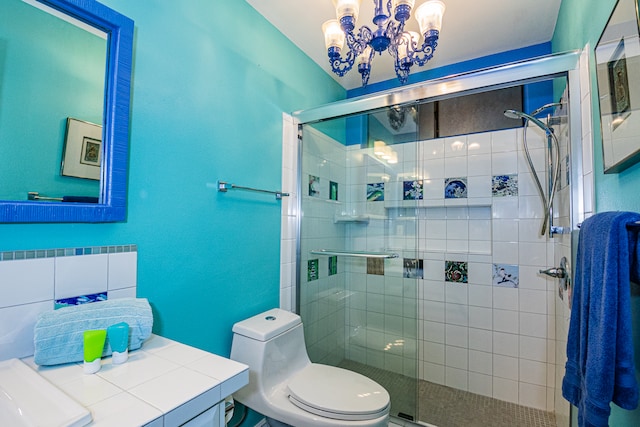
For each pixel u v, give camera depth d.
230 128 1.49
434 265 2.27
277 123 1.82
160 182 1.16
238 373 0.80
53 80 0.89
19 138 0.82
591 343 0.77
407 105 1.77
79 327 0.83
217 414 0.75
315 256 2.12
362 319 2.16
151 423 0.60
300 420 1.23
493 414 1.88
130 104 1.06
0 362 0.77
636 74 0.73
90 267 0.95
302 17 1.72
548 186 1.75
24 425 0.57
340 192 2.28
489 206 2.16
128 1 1.06
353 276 2.21
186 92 1.27
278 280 1.82
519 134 2.04
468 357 2.13
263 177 1.71
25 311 0.82
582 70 1.23
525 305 1.98
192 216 1.29
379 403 1.24
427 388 2.17
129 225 1.06
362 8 1.62
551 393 1.89
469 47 2.00
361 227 2.21
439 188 2.27
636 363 0.78
